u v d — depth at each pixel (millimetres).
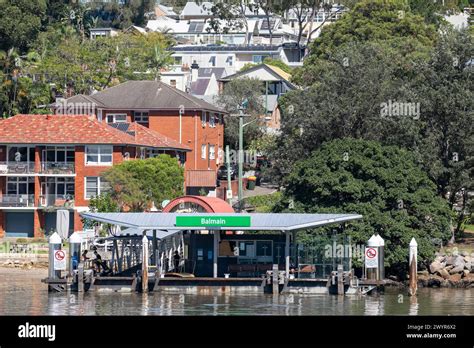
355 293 184375
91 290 186625
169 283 186750
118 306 169500
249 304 172625
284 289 185625
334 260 191375
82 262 186125
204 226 187750
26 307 167750
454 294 195250
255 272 192000
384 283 185875
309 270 189000
